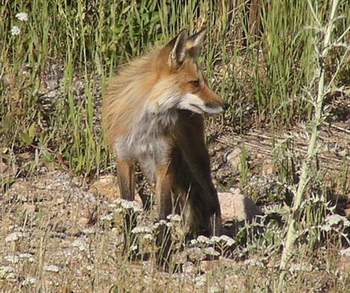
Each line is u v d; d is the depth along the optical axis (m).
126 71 12.15
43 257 10.22
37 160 13.84
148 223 11.97
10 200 12.96
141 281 10.02
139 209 10.77
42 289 9.80
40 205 12.64
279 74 15.74
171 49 11.76
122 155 11.94
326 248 11.40
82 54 15.59
